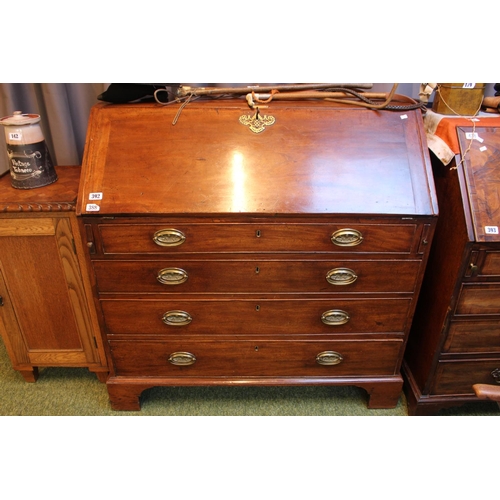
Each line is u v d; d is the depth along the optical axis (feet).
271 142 4.41
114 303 4.70
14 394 5.67
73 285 5.03
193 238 4.28
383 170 4.32
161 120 4.50
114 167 4.31
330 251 4.38
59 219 4.61
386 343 5.00
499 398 3.12
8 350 5.47
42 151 4.90
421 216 4.19
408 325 4.88
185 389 5.82
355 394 5.73
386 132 4.47
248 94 4.60
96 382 5.90
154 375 5.23
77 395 5.67
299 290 4.63
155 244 4.31
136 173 4.28
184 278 4.50
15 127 4.66
